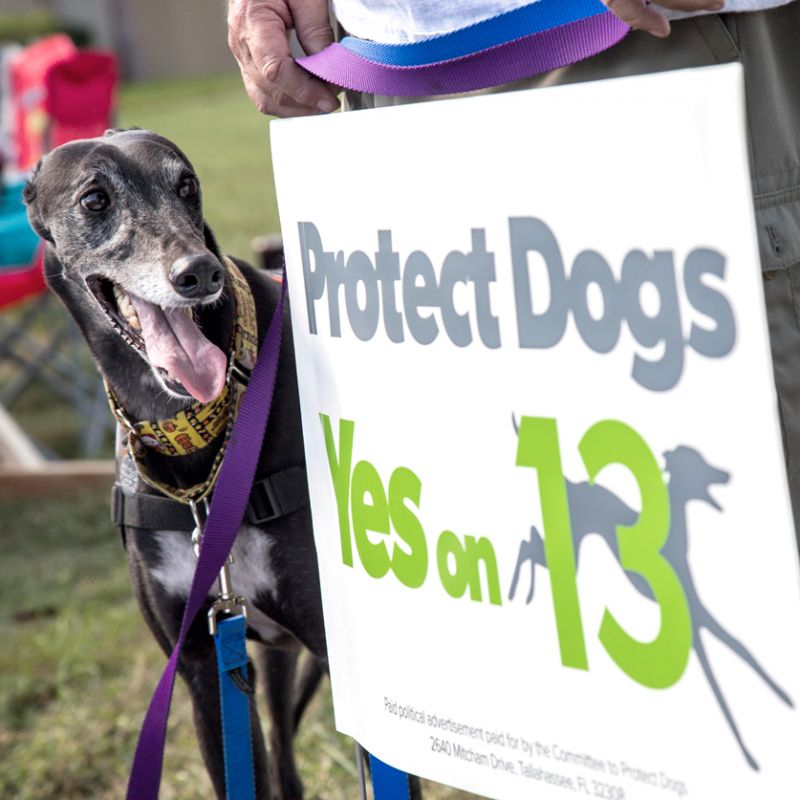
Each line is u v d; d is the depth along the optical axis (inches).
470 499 55.3
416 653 59.7
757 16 64.4
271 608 81.4
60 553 172.1
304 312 62.5
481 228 52.0
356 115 56.1
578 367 49.9
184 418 76.0
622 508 49.6
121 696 127.2
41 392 257.1
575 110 47.6
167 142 82.5
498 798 57.4
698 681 48.6
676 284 46.3
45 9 997.2
